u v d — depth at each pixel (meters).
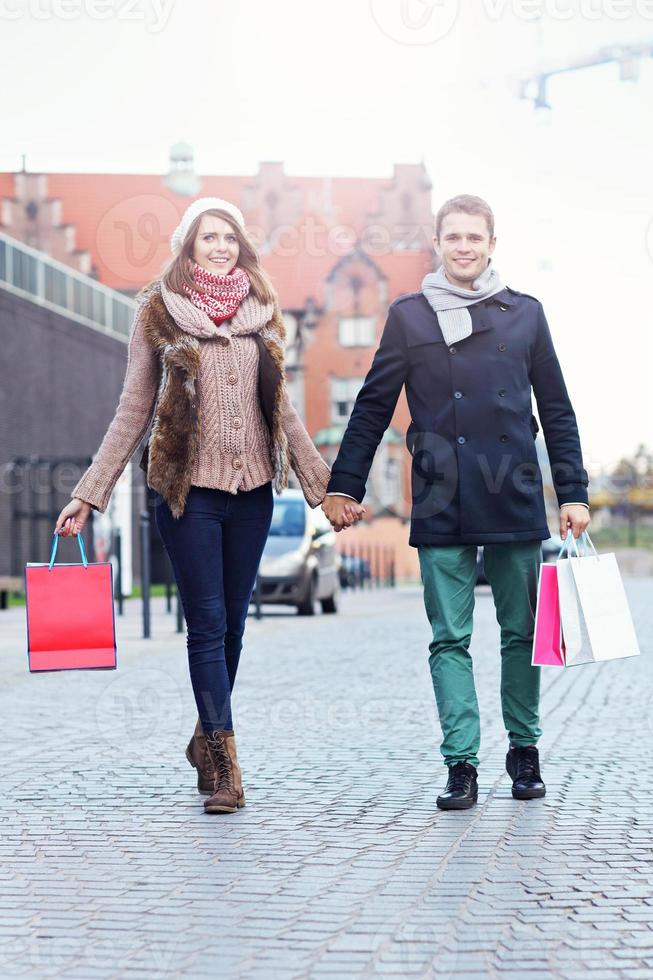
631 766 9.46
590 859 6.55
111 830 7.37
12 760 9.84
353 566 52.72
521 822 7.48
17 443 49.84
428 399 8.37
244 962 4.93
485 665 17.83
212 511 8.05
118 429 8.12
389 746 10.48
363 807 7.96
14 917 5.58
